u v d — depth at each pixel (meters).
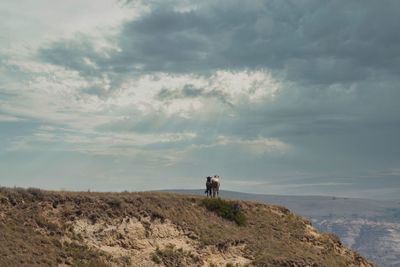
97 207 39.31
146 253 38.25
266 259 43.19
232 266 41.28
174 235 41.66
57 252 33.59
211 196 53.66
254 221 51.59
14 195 36.91
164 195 47.91
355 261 53.31
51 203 37.91
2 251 30.86
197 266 39.62
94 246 36.38
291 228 53.50
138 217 40.81
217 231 45.41
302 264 44.72
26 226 35.00
